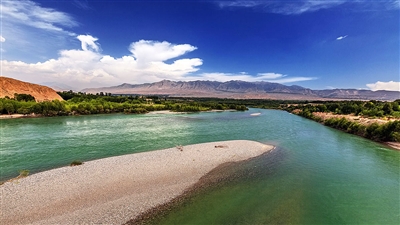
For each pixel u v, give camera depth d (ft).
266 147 101.14
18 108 256.73
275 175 65.46
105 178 60.08
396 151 95.91
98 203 47.16
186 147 97.14
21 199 47.85
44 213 43.06
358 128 140.05
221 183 59.11
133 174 63.52
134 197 50.14
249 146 101.30
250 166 73.67
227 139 123.95
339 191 54.70
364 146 105.91
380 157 85.87
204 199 49.98
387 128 113.70
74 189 53.16
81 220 41.04
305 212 44.73
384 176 65.10
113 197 49.93
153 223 40.65
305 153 92.12
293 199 50.34
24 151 91.04
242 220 41.70
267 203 48.39
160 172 65.72
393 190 55.47
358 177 64.23
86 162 73.61
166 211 44.75
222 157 82.43
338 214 44.11
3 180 60.85
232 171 68.49
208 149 93.71
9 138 118.62
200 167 71.20
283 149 99.19
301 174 66.44
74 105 285.84
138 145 105.29
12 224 39.68
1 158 81.00
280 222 41.19
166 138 124.36
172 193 52.65
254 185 58.03
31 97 335.67
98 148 97.91
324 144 110.52
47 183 56.08
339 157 86.02
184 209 45.62
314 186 57.62
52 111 256.11
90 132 140.77
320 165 75.56
